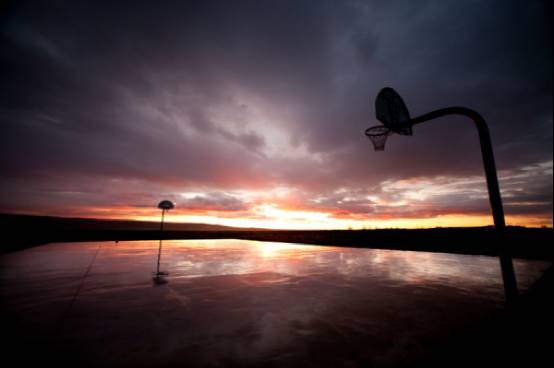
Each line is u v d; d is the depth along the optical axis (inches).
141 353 89.8
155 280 210.2
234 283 203.8
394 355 88.5
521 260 334.3
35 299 153.0
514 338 85.5
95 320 120.7
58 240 704.4
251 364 83.4
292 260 349.1
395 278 226.2
